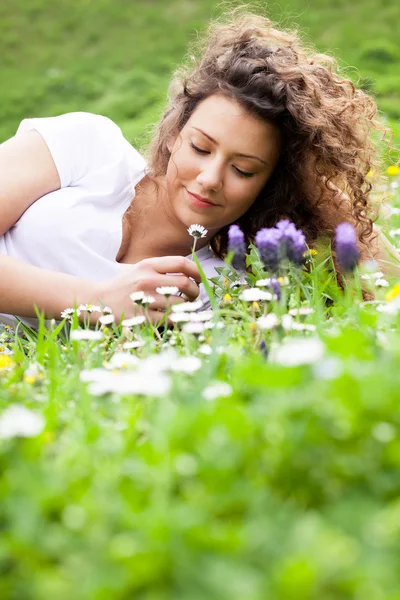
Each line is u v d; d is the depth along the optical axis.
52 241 3.22
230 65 3.19
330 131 3.37
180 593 1.23
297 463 1.49
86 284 3.06
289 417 1.55
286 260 2.63
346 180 3.62
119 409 1.93
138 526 1.36
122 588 1.24
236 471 1.50
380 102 10.66
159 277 3.04
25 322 3.30
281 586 1.18
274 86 3.17
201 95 3.22
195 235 3.11
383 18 14.95
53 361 2.33
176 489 1.49
